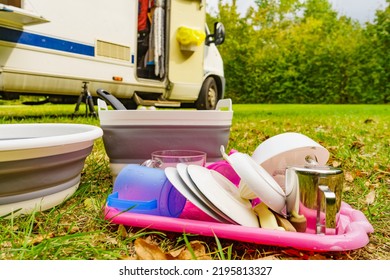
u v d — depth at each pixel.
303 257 1.29
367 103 15.06
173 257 1.24
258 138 3.94
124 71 4.93
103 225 1.47
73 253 1.27
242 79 15.23
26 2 3.52
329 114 8.57
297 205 1.38
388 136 4.23
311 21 15.70
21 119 4.88
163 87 5.54
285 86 15.06
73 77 4.18
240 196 1.51
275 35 15.51
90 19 4.36
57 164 1.49
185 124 1.83
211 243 1.38
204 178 1.41
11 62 3.56
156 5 5.36
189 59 5.77
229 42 15.16
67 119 4.86
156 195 1.50
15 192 1.42
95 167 2.29
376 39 15.16
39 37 3.78
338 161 2.71
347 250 1.28
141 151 1.86
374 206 1.72
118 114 1.82
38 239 1.31
